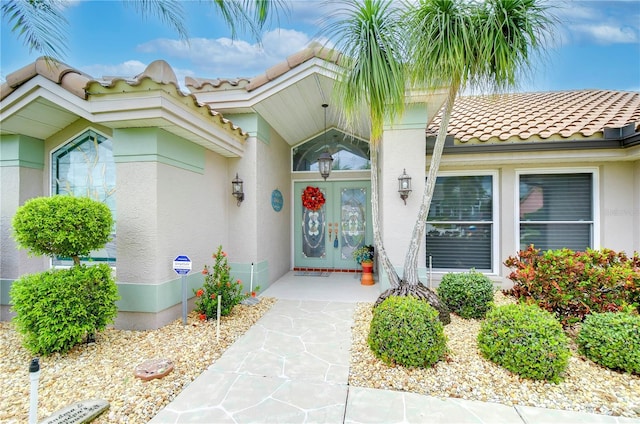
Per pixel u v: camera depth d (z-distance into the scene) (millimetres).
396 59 3785
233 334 4082
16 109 4266
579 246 5824
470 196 6172
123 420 2406
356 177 8391
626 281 3662
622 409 2488
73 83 3900
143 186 4184
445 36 3504
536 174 5938
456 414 2459
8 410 2508
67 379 2982
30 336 3398
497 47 3389
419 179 5566
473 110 8188
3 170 4902
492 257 6059
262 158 6402
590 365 3119
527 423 2342
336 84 4281
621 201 5551
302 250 8734
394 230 5664
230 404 2611
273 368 3205
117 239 4230
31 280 3570
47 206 3566
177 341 3826
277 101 6039
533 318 3088
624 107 6762
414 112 5547
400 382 2912
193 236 5043
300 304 5441
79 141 5090
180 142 4699
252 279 5801
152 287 4172
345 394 2752
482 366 3119
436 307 4188
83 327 3488
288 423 2377
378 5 3787
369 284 6922
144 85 3725
